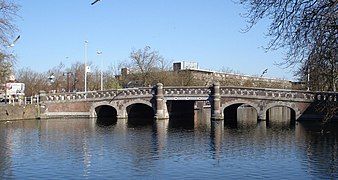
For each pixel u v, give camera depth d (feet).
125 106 283.18
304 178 97.35
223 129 212.02
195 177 98.84
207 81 472.44
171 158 123.95
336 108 66.08
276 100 246.06
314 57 52.11
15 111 265.34
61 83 436.76
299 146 147.74
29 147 145.59
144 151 136.98
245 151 136.98
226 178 97.71
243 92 254.68
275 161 118.52
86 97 290.76
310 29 50.29
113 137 176.55
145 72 367.25
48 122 254.06
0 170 106.63
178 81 377.09
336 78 57.62
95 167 110.32
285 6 51.24
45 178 97.96
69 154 130.62
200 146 148.66
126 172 104.53
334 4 46.85
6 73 217.77
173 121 266.57
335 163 115.24
